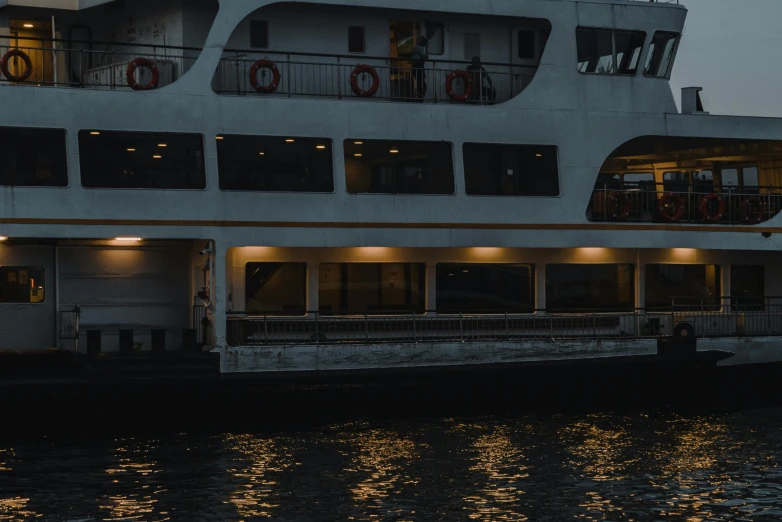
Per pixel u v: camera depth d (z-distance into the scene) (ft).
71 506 60.18
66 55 91.50
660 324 96.48
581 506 61.05
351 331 86.84
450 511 59.82
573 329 93.20
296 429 79.05
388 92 90.17
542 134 90.38
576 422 82.89
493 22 93.91
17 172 77.41
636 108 93.61
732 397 93.56
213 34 81.92
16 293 83.20
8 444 73.51
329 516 58.80
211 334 82.17
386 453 71.82
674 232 94.48
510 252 92.12
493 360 85.81
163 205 80.12
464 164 87.92
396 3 87.15
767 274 102.58
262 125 82.64
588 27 92.17
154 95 80.33
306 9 88.48
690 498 62.85
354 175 84.89
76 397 75.66
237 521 57.93
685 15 95.14
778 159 109.70
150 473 66.54
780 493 63.98
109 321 85.71
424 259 89.51
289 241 82.94
